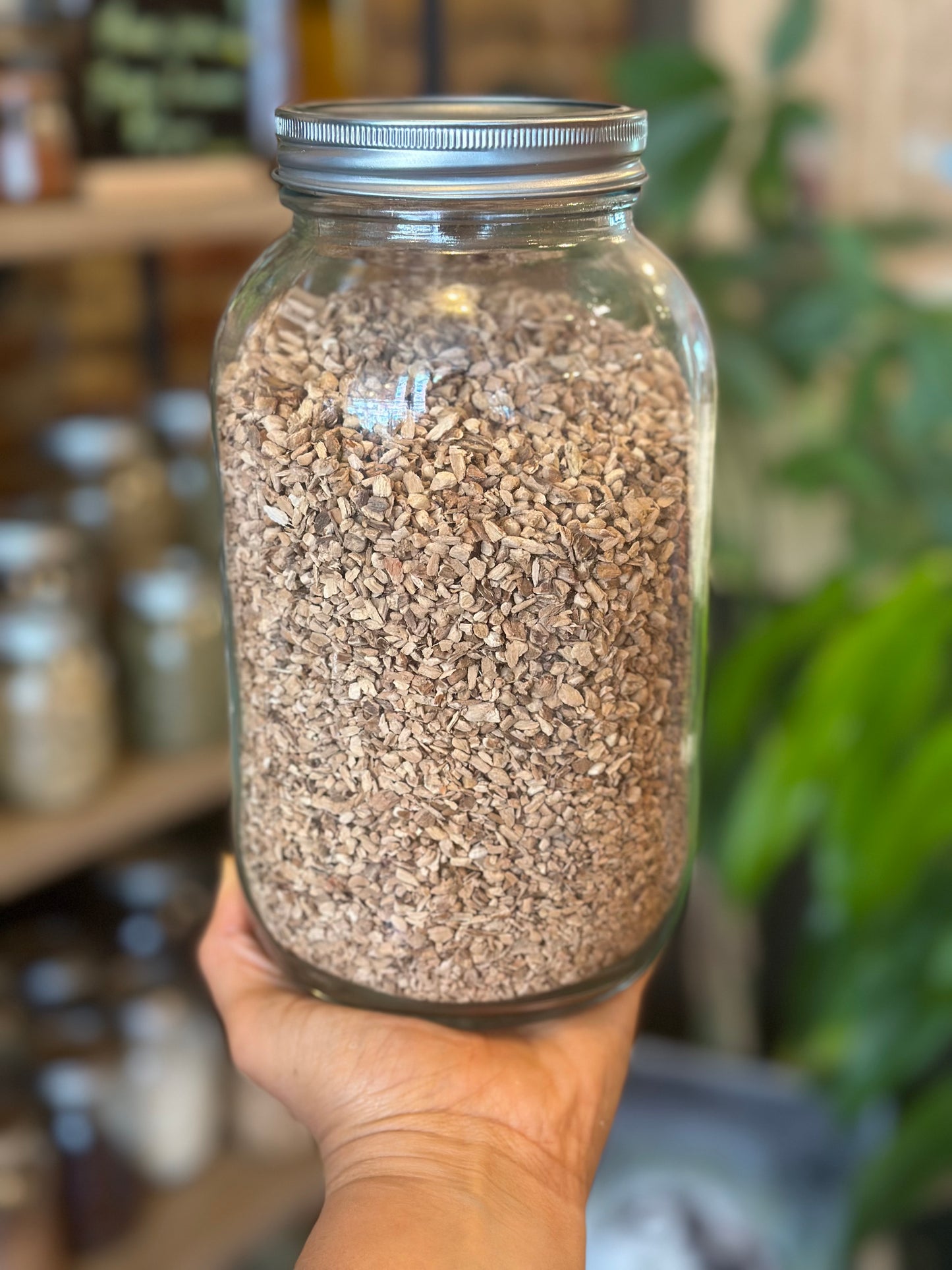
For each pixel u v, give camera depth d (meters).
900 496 0.71
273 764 0.29
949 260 0.80
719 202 0.87
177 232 0.58
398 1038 0.29
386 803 0.28
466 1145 0.28
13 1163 0.55
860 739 0.51
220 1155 0.70
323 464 0.26
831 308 0.70
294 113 0.27
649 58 0.73
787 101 0.72
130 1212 0.63
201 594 0.64
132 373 0.77
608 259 0.29
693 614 0.30
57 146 0.56
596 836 0.28
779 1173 0.66
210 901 0.67
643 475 0.27
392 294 0.27
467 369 0.26
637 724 0.28
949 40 0.83
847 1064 0.60
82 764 0.59
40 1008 0.61
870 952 0.59
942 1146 0.53
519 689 0.27
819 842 0.65
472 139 0.25
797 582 0.83
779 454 0.78
